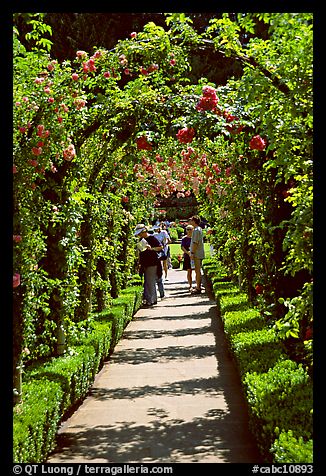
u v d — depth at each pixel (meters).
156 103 7.05
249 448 4.20
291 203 6.13
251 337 5.93
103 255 8.82
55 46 18.66
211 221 15.71
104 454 4.16
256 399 3.87
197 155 9.37
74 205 5.89
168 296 15.27
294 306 4.50
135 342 8.76
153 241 13.41
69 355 5.67
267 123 4.44
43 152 4.87
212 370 6.72
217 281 13.41
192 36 5.69
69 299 5.77
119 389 6.05
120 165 8.74
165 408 5.30
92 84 6.99
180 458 4.02
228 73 18.17
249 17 4.07
